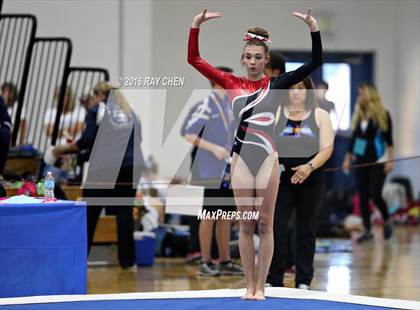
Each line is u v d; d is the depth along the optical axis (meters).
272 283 8.87
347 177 20.62
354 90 21.41
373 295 8.95
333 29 21.33
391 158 15.59
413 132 20.67
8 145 9.86
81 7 14.83
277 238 8.80
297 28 19.72
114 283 9.82
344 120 20.89
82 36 14.83
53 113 14.38
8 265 8.09
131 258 11.38
